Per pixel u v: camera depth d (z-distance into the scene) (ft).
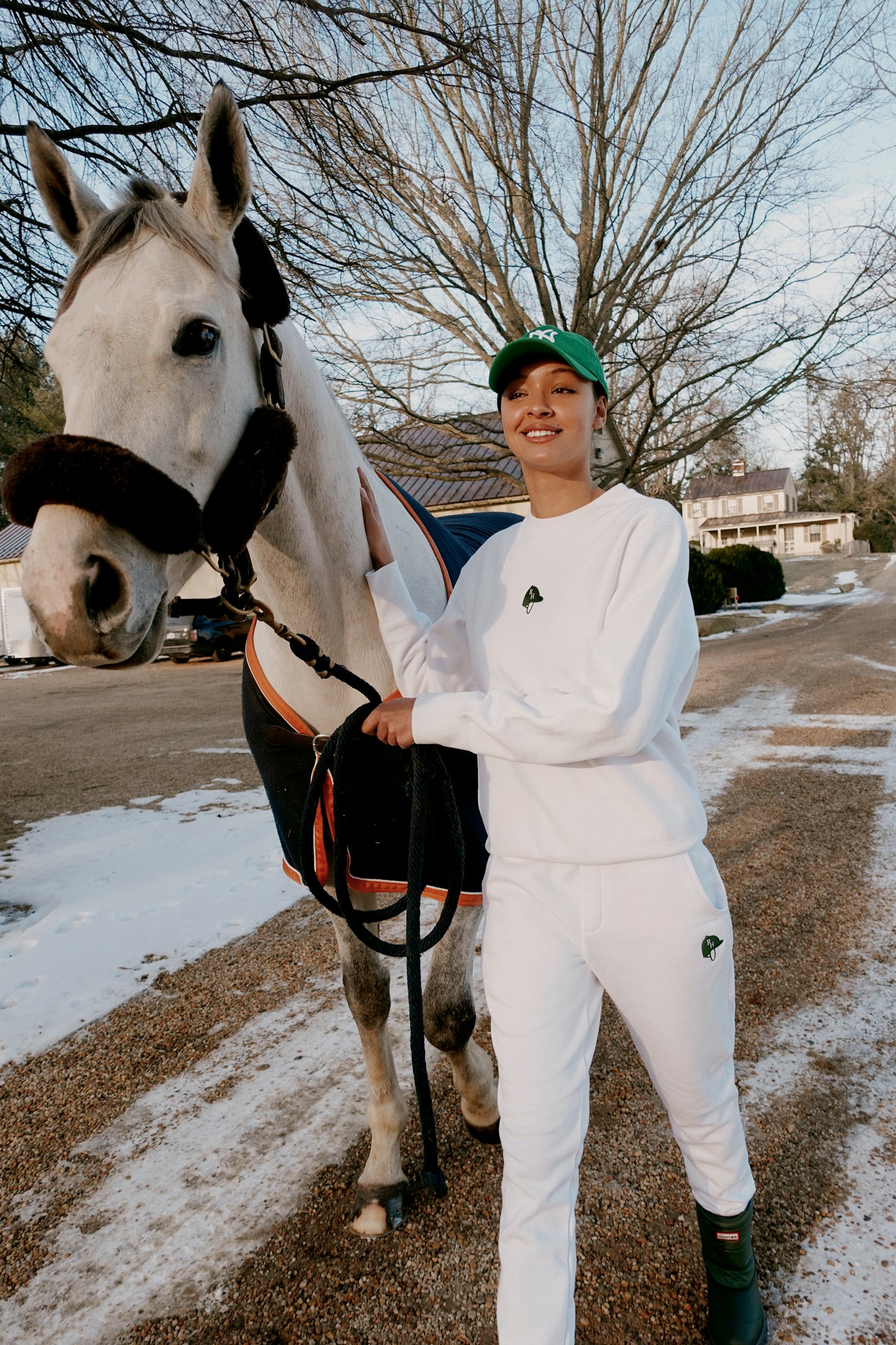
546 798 3.37
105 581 2.99
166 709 29.89
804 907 8.96
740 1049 6.42
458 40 14.01
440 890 4.70
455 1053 5.24
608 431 35.88
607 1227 4.75
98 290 3.33
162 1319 4.33
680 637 3.26
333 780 4.04
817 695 22.63
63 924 9.86
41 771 19.72
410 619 4.30
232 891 10.66
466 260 33.04
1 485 3.08
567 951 3.35
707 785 14.24
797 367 32.73
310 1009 7.57
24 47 11.23
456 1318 4.23
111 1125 6.03
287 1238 4.84
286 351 4.15
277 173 13.83
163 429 3.21
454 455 48.16
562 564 3.55
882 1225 4.60
